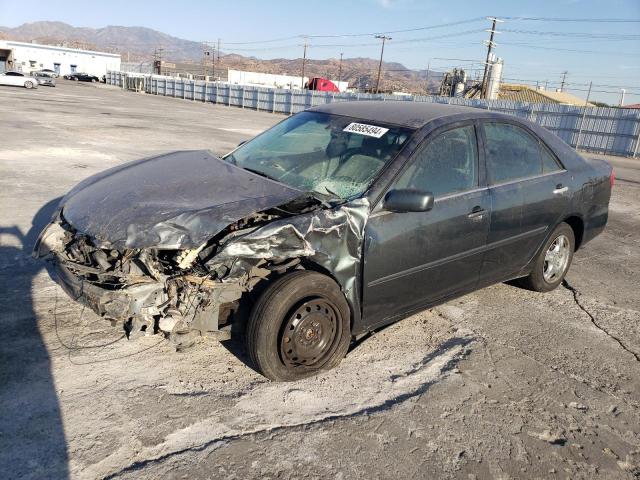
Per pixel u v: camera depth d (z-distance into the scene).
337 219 3.16
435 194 3.68
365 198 3.31
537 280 4.89
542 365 3.76
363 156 3.66
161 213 3.01
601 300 5.10
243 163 4.06
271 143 4.28
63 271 3.16
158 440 2.65
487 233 4.02
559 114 26.16
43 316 3.79
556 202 4.61
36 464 2.42
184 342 3.01
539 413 3.19
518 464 2.74
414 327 4.19
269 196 3.25
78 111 22.56
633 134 23.52
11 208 6.45
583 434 3.03
